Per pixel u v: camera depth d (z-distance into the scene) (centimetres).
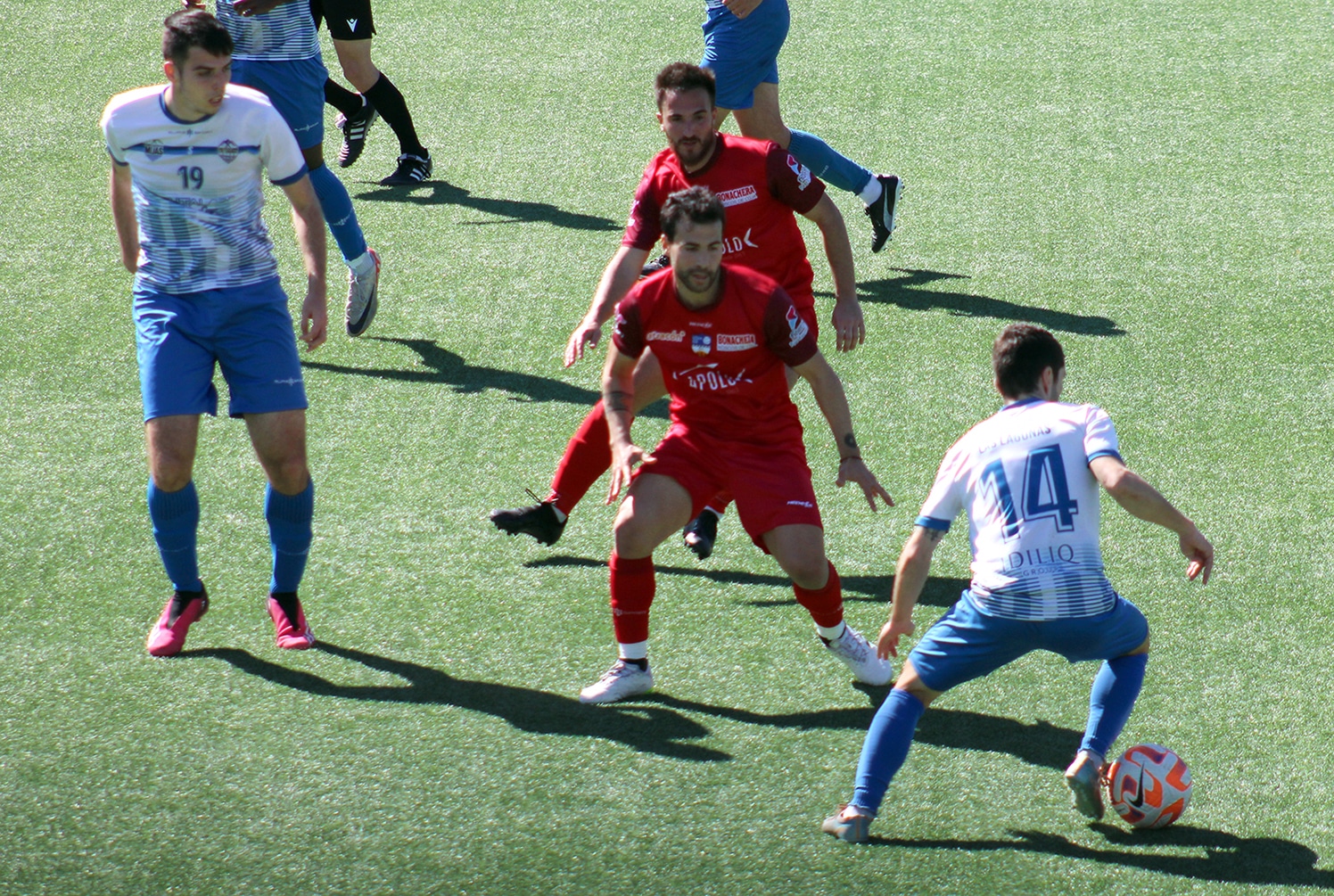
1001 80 3647
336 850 1350
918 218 2952
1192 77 3659
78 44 3831
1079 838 1365
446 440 2167
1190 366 2352
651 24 4022
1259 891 1285
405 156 3134
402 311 2588
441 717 1559
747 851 1343
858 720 1555
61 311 2550
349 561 1869
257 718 1552
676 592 1817
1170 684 1599
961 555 1902
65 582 1809
